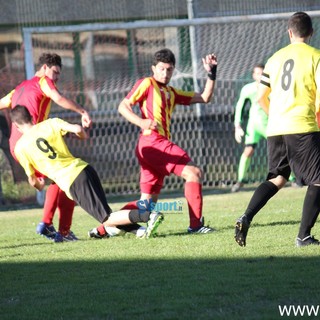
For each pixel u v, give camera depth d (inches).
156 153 1016.9
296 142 806.5
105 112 1841.8
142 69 2004.2
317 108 815.7
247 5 2020.2
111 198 1739.7
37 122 1035.9
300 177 815.1
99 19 2095.2
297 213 1180.5
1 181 1717.5
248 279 671.1
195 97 1051.3
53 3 2074.3
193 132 1859.0
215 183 1817.2
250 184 1817.2
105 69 2005.4
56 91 1021.8
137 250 869.2
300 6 2044.8
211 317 553.3
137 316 570.3
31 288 697.6
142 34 1996.8
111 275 731.4
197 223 1006.4
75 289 678.5
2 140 1715.1
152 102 1020.5
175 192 1747.0
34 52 1980.8
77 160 929.5
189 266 749.9
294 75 816.3
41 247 963.3
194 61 1759.4
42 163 924.0
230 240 903.1
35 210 1574.8
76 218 1373.0
